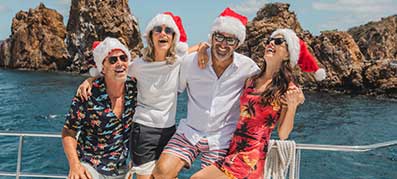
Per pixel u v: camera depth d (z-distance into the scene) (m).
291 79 4.02
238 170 4.04
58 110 30.89
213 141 4.21
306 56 4.13
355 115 34.09
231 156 4.10
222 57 4.10
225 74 4.19
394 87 48.03
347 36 54.72
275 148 4.29
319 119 31.33
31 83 50.00
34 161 14.98
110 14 61.38
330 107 38.84
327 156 17.36
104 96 4.02
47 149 16.59
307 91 52.06
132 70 4.30
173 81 4.32
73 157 3.97
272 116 4.06
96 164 4.08
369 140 24.33
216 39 4.07
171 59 4.20
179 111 31.33
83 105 4.00
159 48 4.20
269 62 4.00
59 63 64.19
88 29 61.38
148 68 4.24
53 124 25.50
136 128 4.38
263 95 3.98
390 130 27.64
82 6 62.78
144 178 4.45
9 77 55.47
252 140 4.07
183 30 4.59
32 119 26.97
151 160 4.41
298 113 34.28
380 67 49.72
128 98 4.13
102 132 4.04
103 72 4.04
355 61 52.91
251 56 52.66
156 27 4.15
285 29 4.05
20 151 4.51
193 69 4.26
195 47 4.61
